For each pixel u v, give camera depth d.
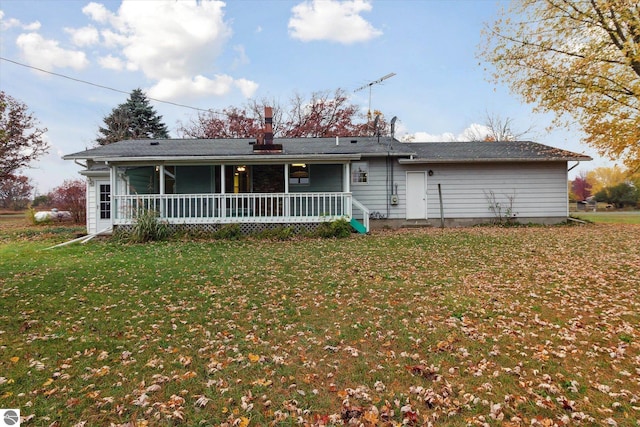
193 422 2.46
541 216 14.34
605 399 2.65
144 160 11.88
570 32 13.25
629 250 7.84
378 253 8.42
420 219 14.46
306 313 4.57
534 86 14.43
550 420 2.43
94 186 14.27
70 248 9.89
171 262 7.74
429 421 2.45
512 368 3.13
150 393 2.80
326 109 33.12
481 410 2.56
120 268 7.15
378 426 2.41
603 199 35.53
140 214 11.50
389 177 14.47
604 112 13.23
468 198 14.42
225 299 5.15
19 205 32.91
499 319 4.25
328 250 9.05
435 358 3.33
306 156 11.95
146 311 4.67
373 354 3.43
